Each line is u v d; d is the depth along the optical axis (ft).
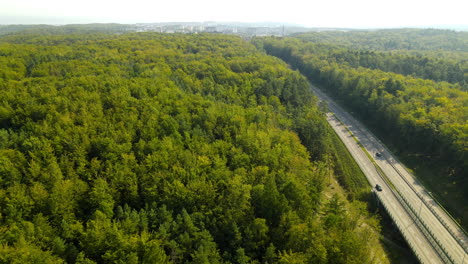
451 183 354.13
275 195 251.80
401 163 414.00
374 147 460.14
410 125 431.84
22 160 280.31
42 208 243.40
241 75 554.05
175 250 214.28
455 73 645.10
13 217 228.84
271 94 512.22
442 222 298.35
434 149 407.23
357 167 405.80
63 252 210.18
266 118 417.49
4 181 261.65
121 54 648.79
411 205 327.47
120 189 271.49
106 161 289.33
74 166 293.43
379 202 337.52
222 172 284.82
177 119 360.89
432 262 254.88
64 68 495.00
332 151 444.14
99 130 329.31
